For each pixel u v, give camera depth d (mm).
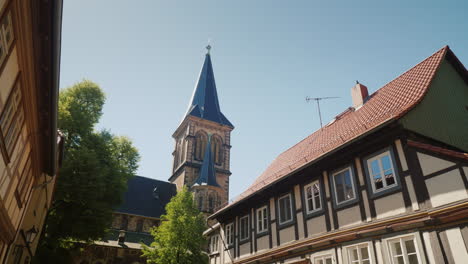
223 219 21141
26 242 12938
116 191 25562
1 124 6461
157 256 24188
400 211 10016
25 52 6500
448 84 13992
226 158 63250
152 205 52062
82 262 34719
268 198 16672
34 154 10398
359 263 10766
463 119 13648
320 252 12367
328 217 12523
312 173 13984
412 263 9320
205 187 52750
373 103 15625
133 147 29766
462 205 8469
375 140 11359
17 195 9586
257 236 16734
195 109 65375
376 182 11125
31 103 8078
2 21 5117
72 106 24891
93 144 25156
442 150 9367
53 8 5789
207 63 75938
